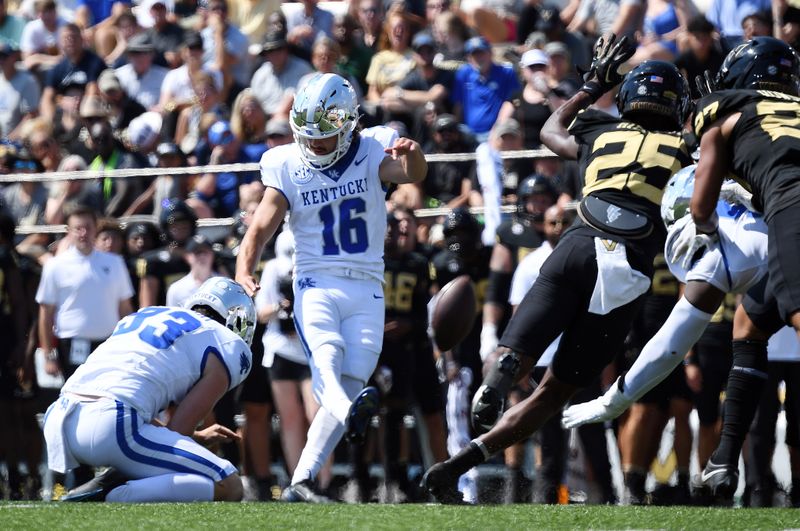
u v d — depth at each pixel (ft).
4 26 122.31
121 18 116.88
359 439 52.21
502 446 52.54
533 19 104.99
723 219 50.90
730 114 45.47
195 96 103.50
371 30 107.14
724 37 95.86
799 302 41.37
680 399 74.23
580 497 76.69
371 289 57.26
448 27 100.12
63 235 92.02
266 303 76.84
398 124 91.86
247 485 78.69
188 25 115.65
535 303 51.31
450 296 59.88
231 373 55.42
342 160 57.06
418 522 42.47
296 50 104.06
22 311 86.58
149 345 54.54
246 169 90.07
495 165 83.25
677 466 74.79
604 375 73.82
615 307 50.96
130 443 53.26
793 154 43.39
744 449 74.33
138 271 83.66
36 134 100.68
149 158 99.30
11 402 86.33
